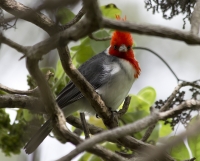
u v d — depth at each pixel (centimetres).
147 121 671
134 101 1127
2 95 948
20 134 1016
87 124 1008
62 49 712
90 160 1062
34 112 998
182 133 625
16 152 1018
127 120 1094
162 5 953
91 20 600
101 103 883
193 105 707
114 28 610
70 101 1055
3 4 766
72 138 731
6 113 1013
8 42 662
